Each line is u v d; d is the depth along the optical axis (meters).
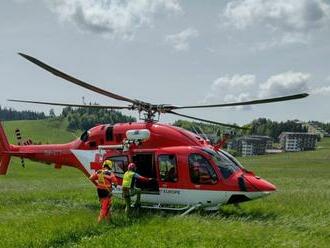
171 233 12.00
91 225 13.38
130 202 15.42
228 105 14.11
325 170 74.81
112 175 14.31
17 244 11.26
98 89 13.88
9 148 19.72
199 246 10.75
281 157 168.62
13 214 16.33
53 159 18.52
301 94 12.21
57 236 12.00
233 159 15.78
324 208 17.44
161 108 15.70
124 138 16.56
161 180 15.66
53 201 20.28
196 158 15.27
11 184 37.38
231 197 14.86
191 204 15.40
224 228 12.66
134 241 11.23
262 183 14.91
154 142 15.98
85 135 17.70
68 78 13.09
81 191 25.42
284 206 17.80
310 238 12.01
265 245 11.02
